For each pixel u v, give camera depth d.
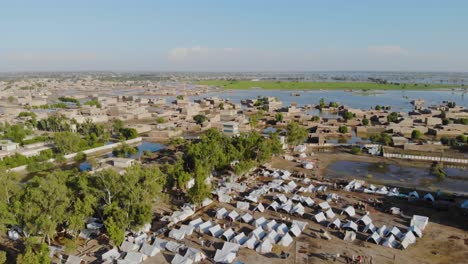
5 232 100.69
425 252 92.06
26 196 93.44
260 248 92.19
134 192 102.25
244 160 161.38
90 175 115.75
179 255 87.56
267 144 174.00
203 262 87.81
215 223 109.50
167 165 150.00
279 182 144.00
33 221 90.19
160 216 115.56
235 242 95.94
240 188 137.12
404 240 94.88
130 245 92.06
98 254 91.81
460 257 89.56
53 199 92.25
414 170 167.75
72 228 93.62
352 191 137.38
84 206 96.62
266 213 117.75
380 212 117.44
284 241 95.88
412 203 124.38
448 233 102.06
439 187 144.25
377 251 92.81
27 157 182.88
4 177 98.44
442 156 182.00
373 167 172.62
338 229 105.31
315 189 137.25
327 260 88.69
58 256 90.12
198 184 118.12
